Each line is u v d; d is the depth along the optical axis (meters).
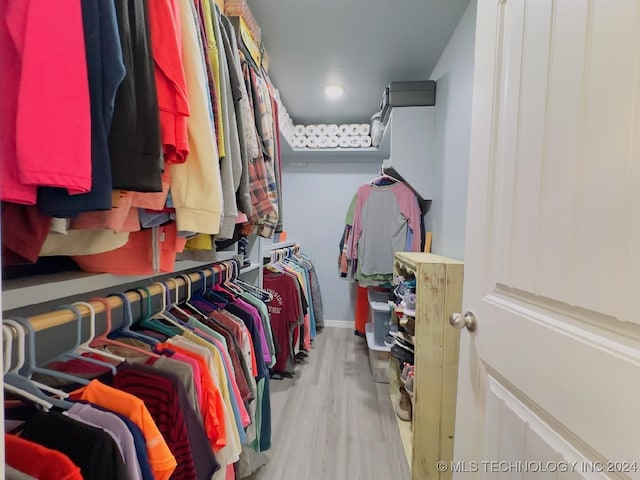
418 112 2.24
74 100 0.44
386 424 1.86
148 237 0.82
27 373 0.56
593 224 0.53
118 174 0.50
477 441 0.88
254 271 2.13
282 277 2.48
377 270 2.42
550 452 0.61
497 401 0.79
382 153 3.44
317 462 1.54
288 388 2.27
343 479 1.44
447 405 1.44
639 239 0.46
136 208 0.70
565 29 0.60
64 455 0.45
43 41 0.42
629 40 0.48
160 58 0.60
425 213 2.43
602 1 0.52
